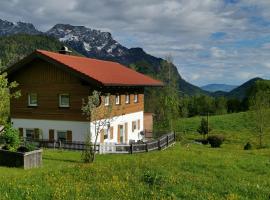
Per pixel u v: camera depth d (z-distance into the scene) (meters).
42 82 45.66
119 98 49.34
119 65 62.97
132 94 53.50
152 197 14.14
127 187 15.67
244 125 96.50
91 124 42.94
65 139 44.56
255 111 72.31
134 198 14.09
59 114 44.78
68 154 37.09
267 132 84.62
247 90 158.50
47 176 17.83
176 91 85.19
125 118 51.06
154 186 15.95
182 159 25.62
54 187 15.23
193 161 24.56
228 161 26.53
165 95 80.19
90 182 16.64
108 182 16.47
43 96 45.75
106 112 43.16
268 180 20.55
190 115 176.38
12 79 47.19
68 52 55.38
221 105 175.12
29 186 15.20
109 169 19.61
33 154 28.64
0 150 28.72
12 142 31.27
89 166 20.61
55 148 41.81
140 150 41.31
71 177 17.73
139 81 52.19
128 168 20.03
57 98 44.91
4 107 41.34
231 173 21.70
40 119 45.97
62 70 44.41
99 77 42.66
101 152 39.06
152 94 85.75
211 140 61.19
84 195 14.22
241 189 16.72
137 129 55.47
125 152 40.22
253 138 79.19
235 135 84.38
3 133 32.56
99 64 53.94
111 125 46.97
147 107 86.56
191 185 16.59
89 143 31.06
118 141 49.12
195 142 66.94
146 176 17.03
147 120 62.38
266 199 15.38
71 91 43.97
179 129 98.12
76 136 43.84
